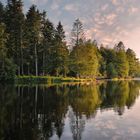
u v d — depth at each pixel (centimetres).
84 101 2881
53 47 8056
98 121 1822
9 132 1503
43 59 7781
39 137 1414
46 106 2447
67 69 8175
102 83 7162
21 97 3020
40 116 1966
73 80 7569
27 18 7025
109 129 1589
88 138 1393
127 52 14938
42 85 5222
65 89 4378
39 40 7188
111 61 12688
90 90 4372
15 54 6556
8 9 6519
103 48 13250
